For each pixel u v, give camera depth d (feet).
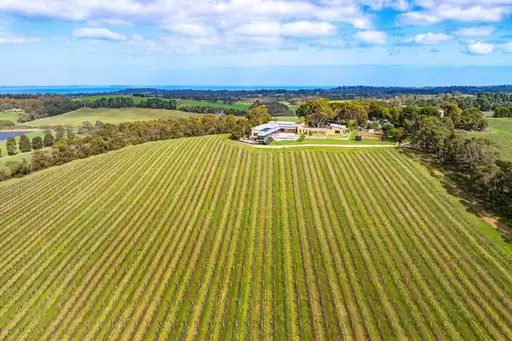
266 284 156.04
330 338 126.41
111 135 422.41
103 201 244.42
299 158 300.40
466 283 150.00
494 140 349.82
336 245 182.60
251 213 217.77
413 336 125.70
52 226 215.31
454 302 140.15
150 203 237.66
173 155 329.52
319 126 444.55
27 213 233.55
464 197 219.20
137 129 442.91
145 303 147.02
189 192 250.37
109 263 175.94
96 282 162.81
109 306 146.61
